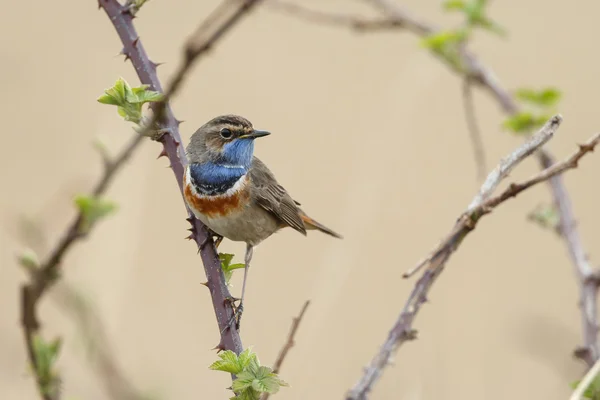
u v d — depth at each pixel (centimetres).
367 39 1975
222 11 753
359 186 1449
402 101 1550
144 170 1443
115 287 1309
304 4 1856
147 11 1934
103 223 1368
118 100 738
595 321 888
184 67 729
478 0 1137
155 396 866
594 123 1745
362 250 1583
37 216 1026
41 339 784
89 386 1115
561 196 1000
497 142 1759
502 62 1852
